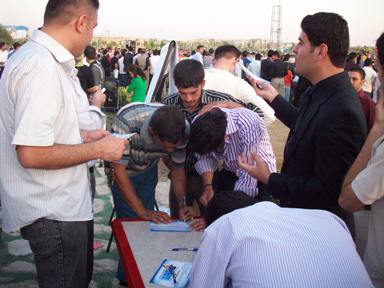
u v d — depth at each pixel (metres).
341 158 1.84
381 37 1.61
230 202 1.59
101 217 4.04
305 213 1.45
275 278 1.24
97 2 1.90
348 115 1.82
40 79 1.68
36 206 1.83
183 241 2.11
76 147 1.80
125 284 2.93
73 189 1.91
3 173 1.85
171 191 2.96
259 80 2.87
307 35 1.97
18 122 1.67
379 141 1.63
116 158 1.90
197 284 1.37
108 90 9.59
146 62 12.38
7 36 31.16
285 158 2.15
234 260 1.30
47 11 1.83
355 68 3.97
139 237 2.13
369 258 1.77
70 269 1.96
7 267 3.13
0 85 1.81
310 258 1.28
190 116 2.87
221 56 3.72
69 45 1.85
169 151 2.33
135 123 2.38
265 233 1.32
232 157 2.54
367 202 1.61
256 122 2.50
